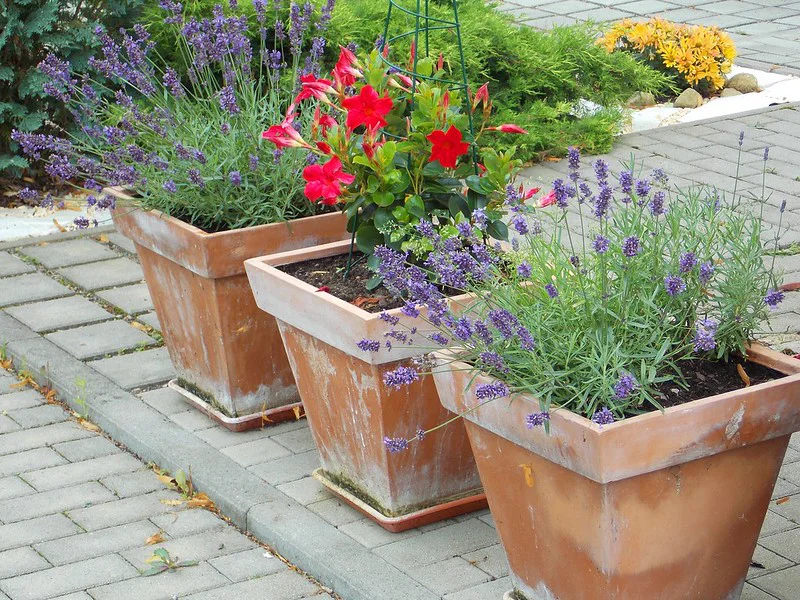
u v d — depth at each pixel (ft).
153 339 18.28
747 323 10.52
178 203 15.06
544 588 10.57
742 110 30.68
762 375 10.28
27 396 16.81
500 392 9.65
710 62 32.37
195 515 13.52
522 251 12.55
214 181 14.69
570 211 22.21
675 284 9.43
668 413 9.11
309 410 13.30
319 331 12.32
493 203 12.89
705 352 10.63
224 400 15.23
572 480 9.53
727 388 10.04
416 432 12.34
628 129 29.60
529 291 10.60
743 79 32.94
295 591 11.93
